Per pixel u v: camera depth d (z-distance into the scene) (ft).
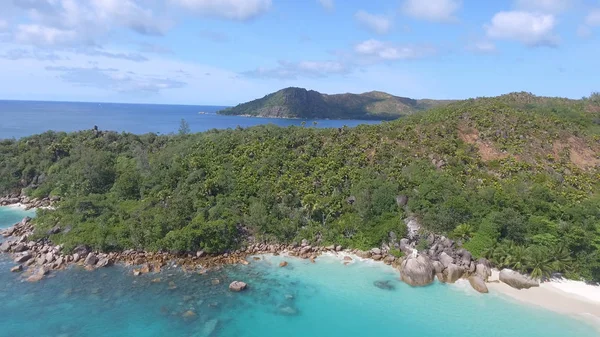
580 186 227.20
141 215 199.52
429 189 208.64
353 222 203.41
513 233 179.01
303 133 290.76
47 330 125.08
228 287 158.51
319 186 229.25
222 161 259.60
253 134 294.25
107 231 188.65
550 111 340.18
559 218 189.06
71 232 190.19
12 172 287.28
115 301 144.36
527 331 131.13
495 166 242.58
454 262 174.91
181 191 229.04
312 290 157.79
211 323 133.18
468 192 207.51
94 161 268.62
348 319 137.80
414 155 252.01
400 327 133.18
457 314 141.28
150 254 182.60
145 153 292.61
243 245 196.03
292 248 197.36
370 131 290.76
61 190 265.54
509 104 358.84
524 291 157.99
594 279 163.73
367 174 231.71
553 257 166.40
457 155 247.09
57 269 167.73
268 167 245.24
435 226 192.85
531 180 227.20
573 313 142.31
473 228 188.96
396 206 208.54
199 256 183.93
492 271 172.55
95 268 169.78
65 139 321.93
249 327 131.75
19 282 155.43
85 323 129.70
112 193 248.73
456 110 318.04
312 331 130.11
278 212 212.64
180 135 352.49
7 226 219.61
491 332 130.41
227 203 217.97
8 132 604.49
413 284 162.30
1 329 124.67
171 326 130.41
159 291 153.07
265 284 162.09
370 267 179.73
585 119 329.31
